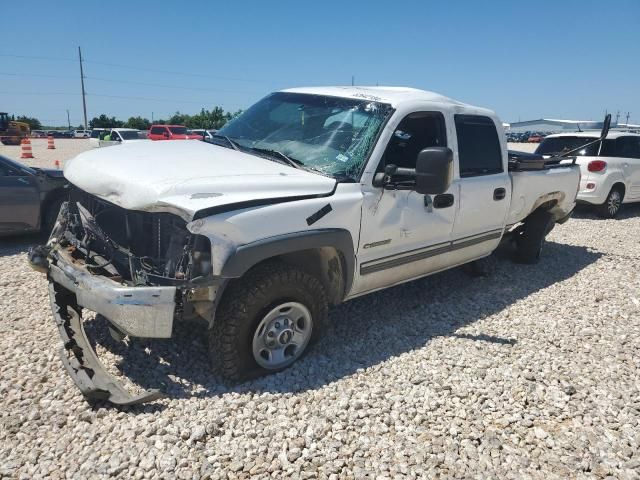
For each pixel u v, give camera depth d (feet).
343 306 15.79
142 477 8.09
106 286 9.51
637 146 34.81
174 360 11.59
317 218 10.85
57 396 10.12
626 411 10.56
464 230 15.42
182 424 9.29
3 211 21.07
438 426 9.75
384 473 8.44
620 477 8.67
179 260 9.54
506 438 9.56
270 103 15.08
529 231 20.85
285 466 8.48
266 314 10.63
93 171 11.10
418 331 14.16
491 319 15.24
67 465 8.26
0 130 123.75
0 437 8.91
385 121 12.60
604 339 14.05
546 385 11.46
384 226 12.50
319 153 12.48
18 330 13.06
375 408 10.19
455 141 14.75
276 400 10.23
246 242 9.71
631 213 36.99
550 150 34.83
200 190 9.70
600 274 20.42
